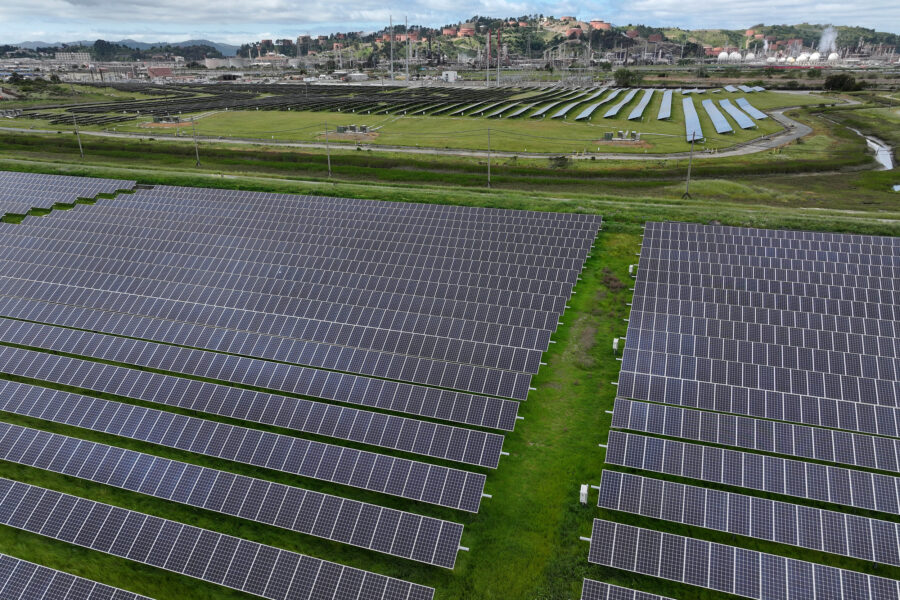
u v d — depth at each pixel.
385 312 45.72
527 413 37.19
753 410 34.50
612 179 98.62
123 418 35.41
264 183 91.31
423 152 118.62
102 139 133.50
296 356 41.28
